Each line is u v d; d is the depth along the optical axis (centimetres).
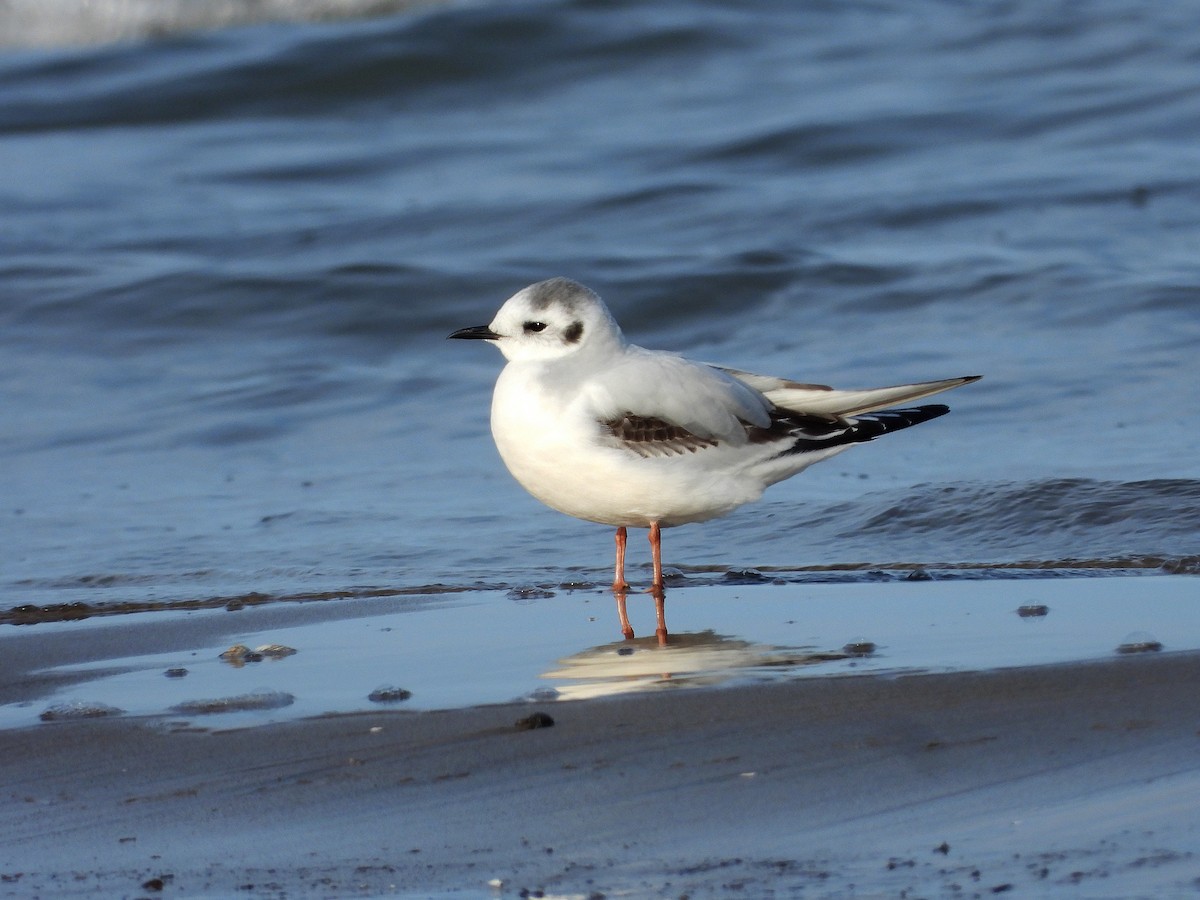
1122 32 3222
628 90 3139
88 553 1296
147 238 2444
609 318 1092
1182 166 2455
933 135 2719
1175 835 612
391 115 3136
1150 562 1133
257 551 1287
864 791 678
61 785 734
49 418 1738
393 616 1071
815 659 899
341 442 1636
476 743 765
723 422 1080
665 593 1115
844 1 3578
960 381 1130
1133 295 1902
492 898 592
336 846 648
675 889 590
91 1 3669
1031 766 695
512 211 2459
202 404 1762
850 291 2031
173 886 616
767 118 2867
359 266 2186
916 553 1206
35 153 2998
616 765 725
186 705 851
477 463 1548
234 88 3250
